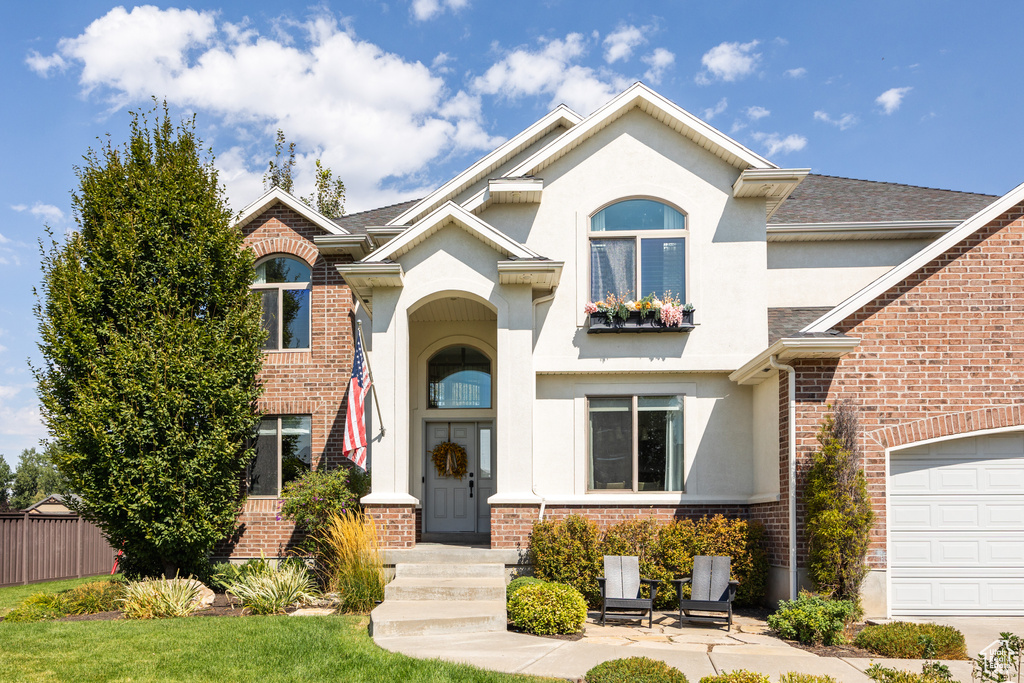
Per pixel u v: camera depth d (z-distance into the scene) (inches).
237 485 561.9
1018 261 474.6
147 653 343.3
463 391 665.6
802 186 751.7
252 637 368.8
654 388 565.0
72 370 530.9
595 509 542.9
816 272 638.5
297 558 575.5
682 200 573.9
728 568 449.1
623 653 350.6
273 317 669.3
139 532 529.3
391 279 532.7
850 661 343.3
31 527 681.6
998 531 466.9
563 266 536.1
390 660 329.4
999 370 469.4
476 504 658.2
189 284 557.6
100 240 544.7
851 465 435.2
